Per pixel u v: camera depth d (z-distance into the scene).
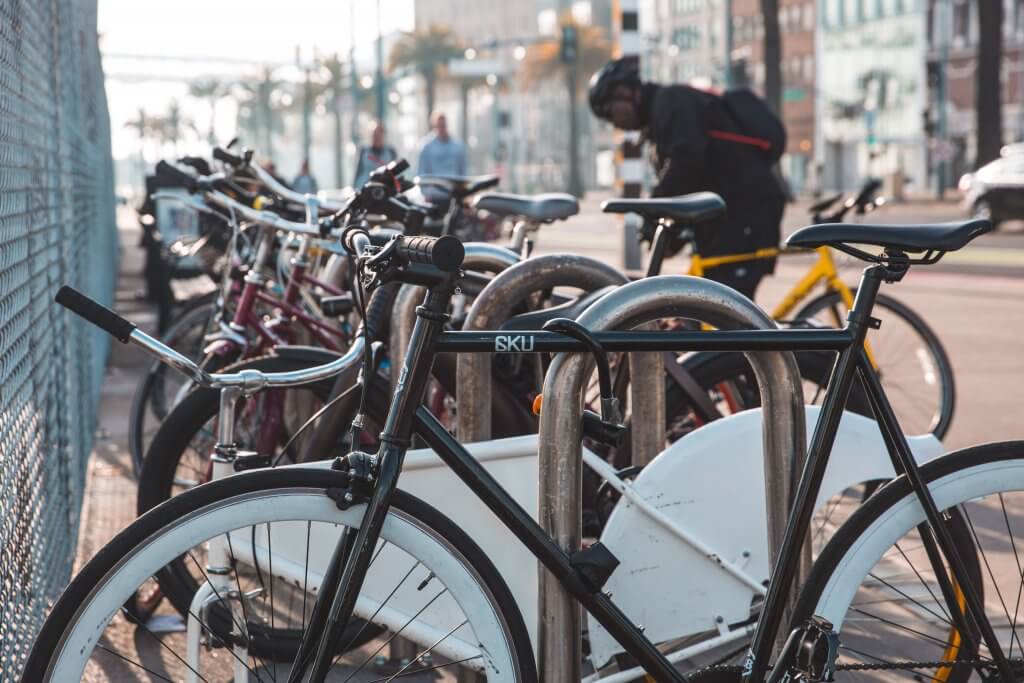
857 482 3.21
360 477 2.49
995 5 42.53
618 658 3.20
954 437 7.04
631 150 13.38
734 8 88.75
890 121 74.75
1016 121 67.94
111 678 3.61
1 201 3.16
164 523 2.41
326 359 3.97
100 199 11.52
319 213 5.34
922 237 2.70
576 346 2.68
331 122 130.75
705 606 3.28
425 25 80.31
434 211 5.27
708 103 6.72
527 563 3.06
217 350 4.04
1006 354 10.09
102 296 10.84
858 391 3.42
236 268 5.04
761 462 3.32
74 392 5.61
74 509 5.17
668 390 4.09
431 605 3.01
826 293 6.59
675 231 4.11
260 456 2.98
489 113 116.19
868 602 3.27
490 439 3.36
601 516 3.43
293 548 3.09
